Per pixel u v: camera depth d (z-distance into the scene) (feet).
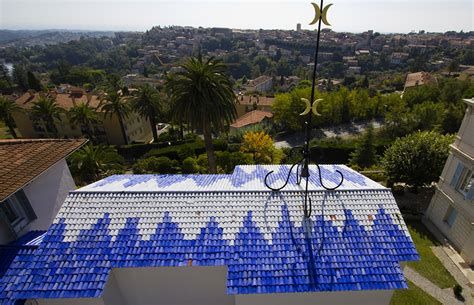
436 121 149.79
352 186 34.30
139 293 30.81
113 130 181.37
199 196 32.50
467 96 167.73
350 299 28.89
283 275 27.02
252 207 31.48
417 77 293.84
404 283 26.66
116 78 436.76
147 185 36.88
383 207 31.35
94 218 30.60
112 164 109.60
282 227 29.89
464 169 58.08
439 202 65.00
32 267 27.55
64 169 48.16
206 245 28.71
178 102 84.12
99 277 26.73
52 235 29.35
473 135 55.98
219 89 82.99
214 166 94.32
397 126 158.20
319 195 32.32
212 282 30.19
